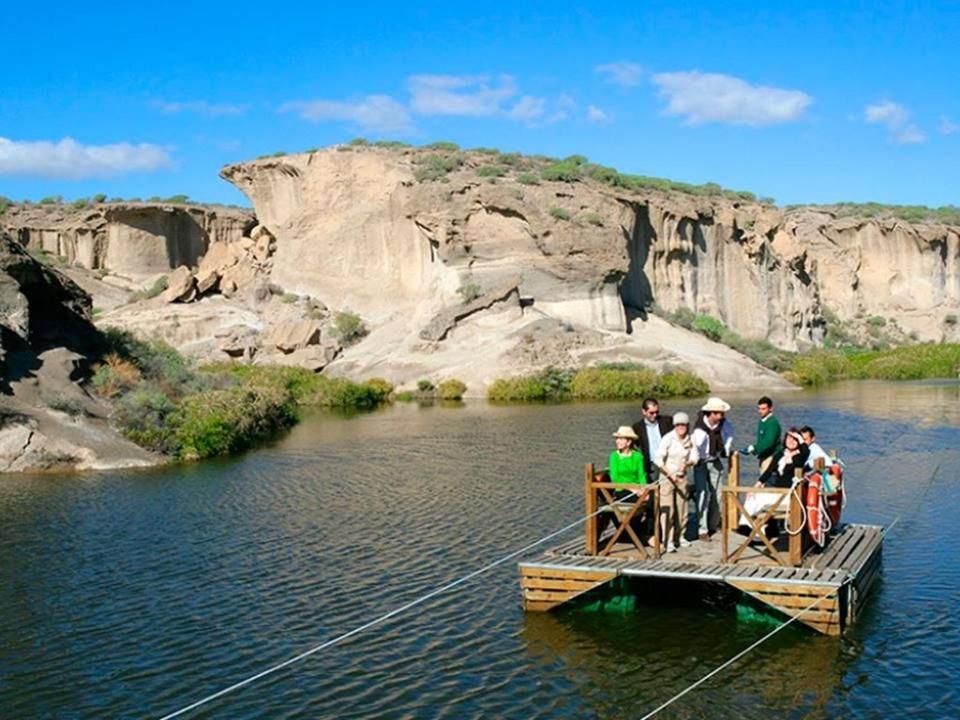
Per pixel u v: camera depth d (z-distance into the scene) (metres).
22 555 19.97
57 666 14.04
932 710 12.23
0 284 35.22
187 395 40.41
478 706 12.49
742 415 48.31
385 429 44.22
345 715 12.31
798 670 13.45
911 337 114.56
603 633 14.88
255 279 93.00
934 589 17.06
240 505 24.89
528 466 31.12
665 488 15.96
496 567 18.61
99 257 111.00
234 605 16.61
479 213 80.31
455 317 74.75
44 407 32.59
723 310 96.12
